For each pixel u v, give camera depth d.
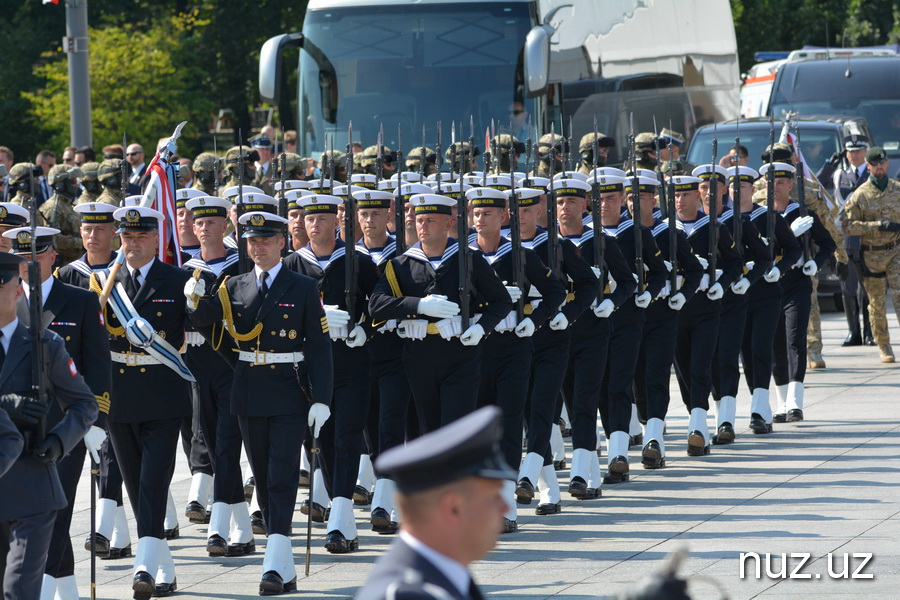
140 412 22.27
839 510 25.97
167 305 22.84
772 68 79.75
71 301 20.55
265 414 22.27
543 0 49.97
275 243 22.47
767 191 34.50
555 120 51.38
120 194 37.22
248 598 21.86
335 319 24.77
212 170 36.78
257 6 100.31
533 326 25.03
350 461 24.84
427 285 24.34
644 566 22.59
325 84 48.28
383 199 26.69
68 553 21.03
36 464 17.75
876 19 128.50
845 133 58.56
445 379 24.47
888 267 43.78
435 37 48.00
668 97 62.19
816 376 42.34
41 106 88.38
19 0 104.31
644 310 29.73
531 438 26.83
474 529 9.49
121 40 82.62
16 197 37.44
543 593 21.19
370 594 9.16
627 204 30.22
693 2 66.69
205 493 27.30
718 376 33.56
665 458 31.83
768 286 34.12
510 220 25.45
